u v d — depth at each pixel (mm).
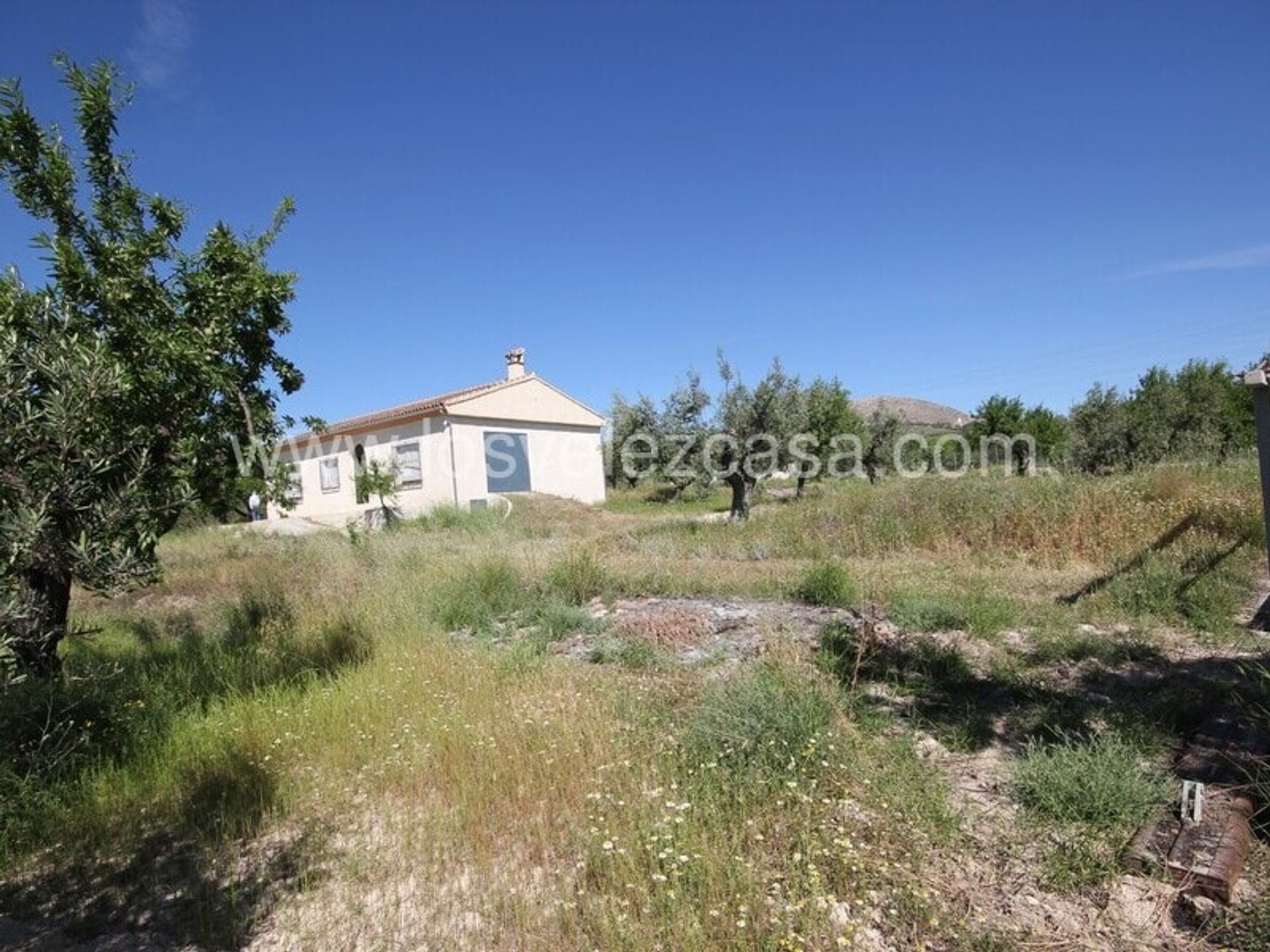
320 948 2400
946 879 2588
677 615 6465
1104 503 9320
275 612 7531
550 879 2678
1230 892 2426
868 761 3426
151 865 3006
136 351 4352
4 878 3004
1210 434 17422
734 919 2307
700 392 13570
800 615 6512
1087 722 3773
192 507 4129
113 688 4586
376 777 3596
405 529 15539
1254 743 3338
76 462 3432
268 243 5301
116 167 4840
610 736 3691
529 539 13516
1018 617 5930
